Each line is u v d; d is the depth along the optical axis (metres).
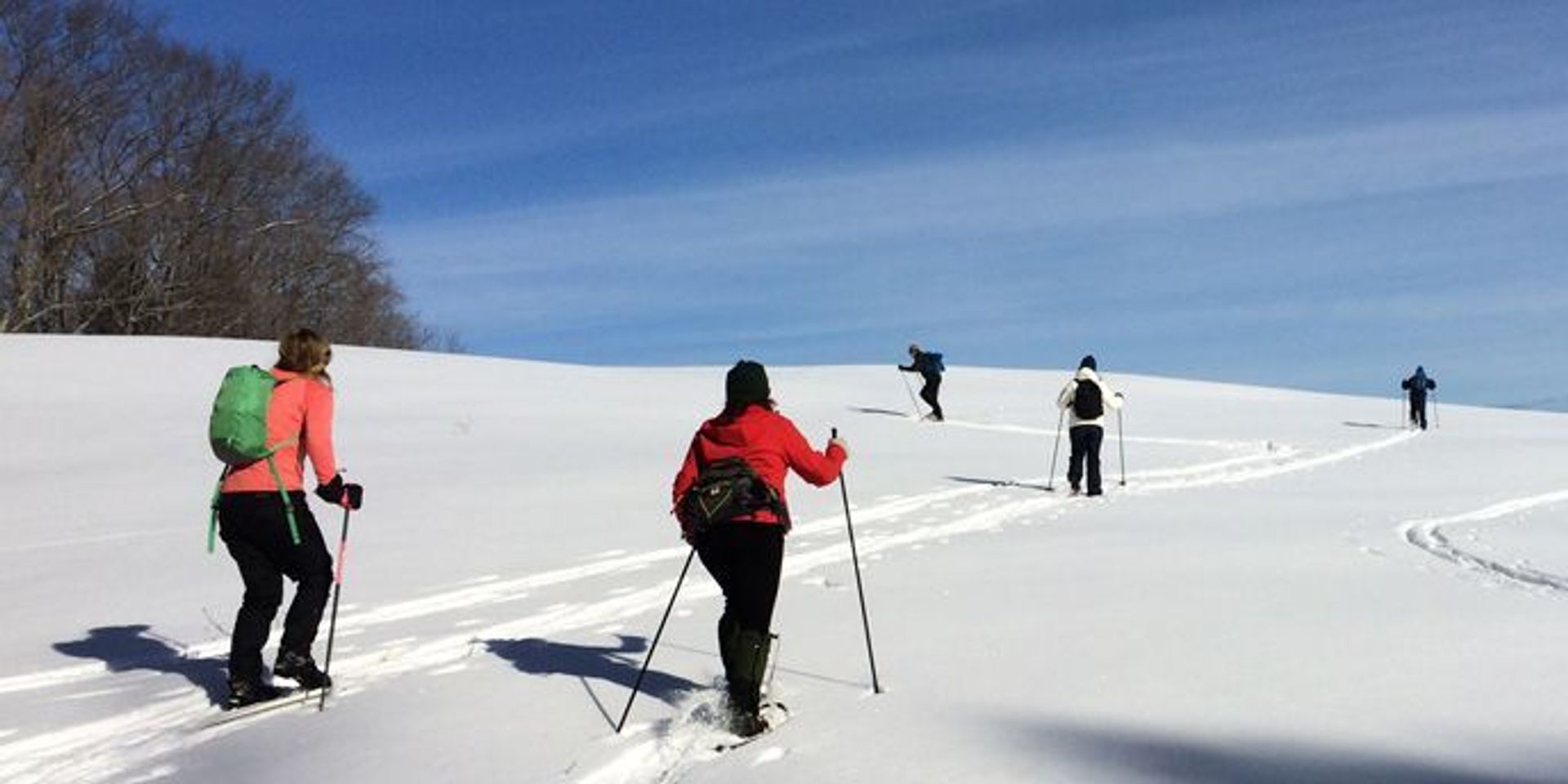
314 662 5.79
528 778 4.21
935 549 9.42
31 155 43.34
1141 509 11.91
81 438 18.52
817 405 25.69
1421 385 24.30
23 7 41.22
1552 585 6.96
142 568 9.48
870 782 3.82
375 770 4.47
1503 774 3.61
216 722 5.40
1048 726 4.30
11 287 44.09
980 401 27.14
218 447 5.59
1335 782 3.58
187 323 48.62
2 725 5.41
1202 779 3.64
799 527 10.94
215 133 48.12
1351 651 5.26
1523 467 16.30
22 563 9.89
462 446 17.91
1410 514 11.09
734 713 4.56
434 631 6.93
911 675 5.25
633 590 7.99
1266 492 13.41
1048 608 6.62
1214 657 5.25
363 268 55.19
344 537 5.84
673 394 25.98
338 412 21.80
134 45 44.94
